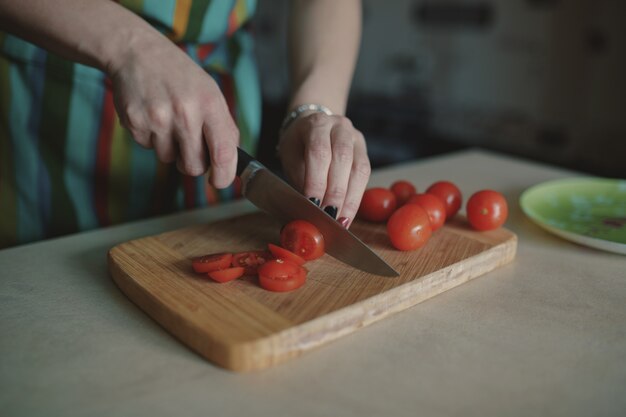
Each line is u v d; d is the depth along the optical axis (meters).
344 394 0.60
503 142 3.28
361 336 0.71
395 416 0.57
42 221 1.20
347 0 1.21
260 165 0.82
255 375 0.63
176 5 1.06
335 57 1.15
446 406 0.58
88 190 1.20
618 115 2.77
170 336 0.70
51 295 0.79
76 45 0.76
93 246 0.96
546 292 0.82
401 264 0.82
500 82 3.18
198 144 0.76
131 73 0.74
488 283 0.85
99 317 0.74
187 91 0.74
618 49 2.68
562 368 0.65
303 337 0.66
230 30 1.20
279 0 4.16
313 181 0.84
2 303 0.77
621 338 0.71
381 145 3.41
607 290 0.83
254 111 1.29
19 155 1.15
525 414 0.57
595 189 1.17
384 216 0.98
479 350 0.68
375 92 3.85
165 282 0.76
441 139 3.44
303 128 0.93
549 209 1.10
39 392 0.59
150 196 1.24
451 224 0.99
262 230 0.96
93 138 1.15
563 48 2.87
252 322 0.67
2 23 0.81
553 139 3.06
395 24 3.57
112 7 0.77
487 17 3.12
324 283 0.76
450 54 3.36
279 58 4.35
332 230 0.81
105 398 0.59
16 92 1.11
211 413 0.57
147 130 0.76
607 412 0.58
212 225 0.97
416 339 0.70
